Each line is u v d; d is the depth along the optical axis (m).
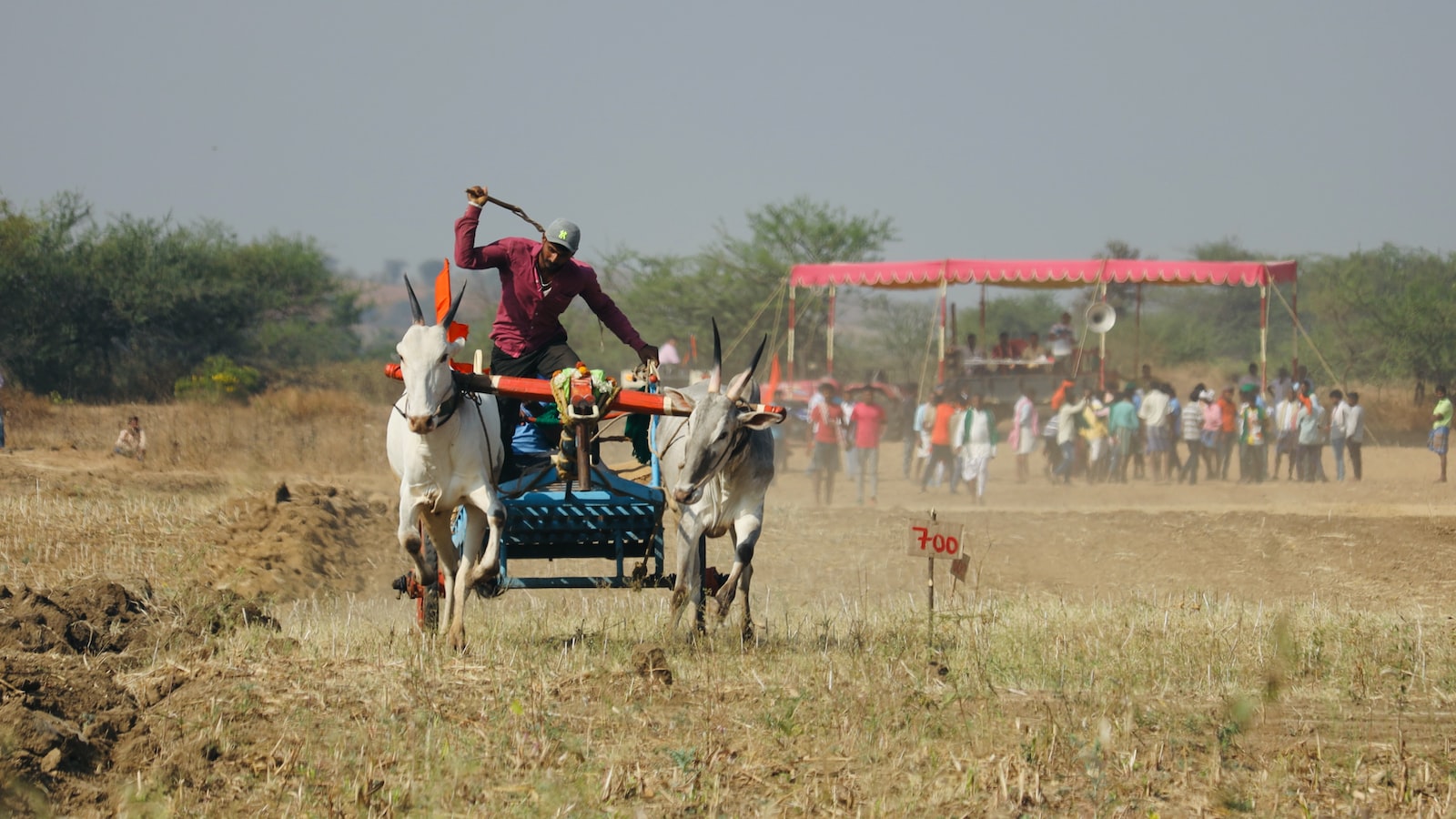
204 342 167.75
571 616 32.00
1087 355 109.38
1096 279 91.62
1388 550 50.25
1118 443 80.06
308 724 20.41
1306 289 172.00
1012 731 21.05
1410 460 96.12
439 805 17.41
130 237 162.75
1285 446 81.94
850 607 35.88
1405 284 168.62
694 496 25.66
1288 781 19.11
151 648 26.17
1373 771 19.69
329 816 16.98
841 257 163.12
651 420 29.16
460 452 25.41
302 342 179.25
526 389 25.89
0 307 147.75
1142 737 20.98
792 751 19.84
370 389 154.00
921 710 21.81
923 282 99.12
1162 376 159.12
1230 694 23.72
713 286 160.62
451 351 25.05
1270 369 159.00
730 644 26.91
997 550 50.47
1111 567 47.00
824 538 52.84
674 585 27.84
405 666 23.48
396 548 47.38
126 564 41.00
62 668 22.89
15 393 110.19
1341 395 80.88
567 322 164.50
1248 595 41.47
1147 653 26.94
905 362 174.75
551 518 28.00
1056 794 18.30
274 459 75.62
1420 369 144.88
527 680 22.94
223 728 20.11
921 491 73.38
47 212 156.25
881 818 17.36
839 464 66.44
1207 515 59.53
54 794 17.69
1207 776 19.19
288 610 36.72
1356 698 24.11
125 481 61.91
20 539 44.03
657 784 18.22
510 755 19.19
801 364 160.12
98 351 158.50
